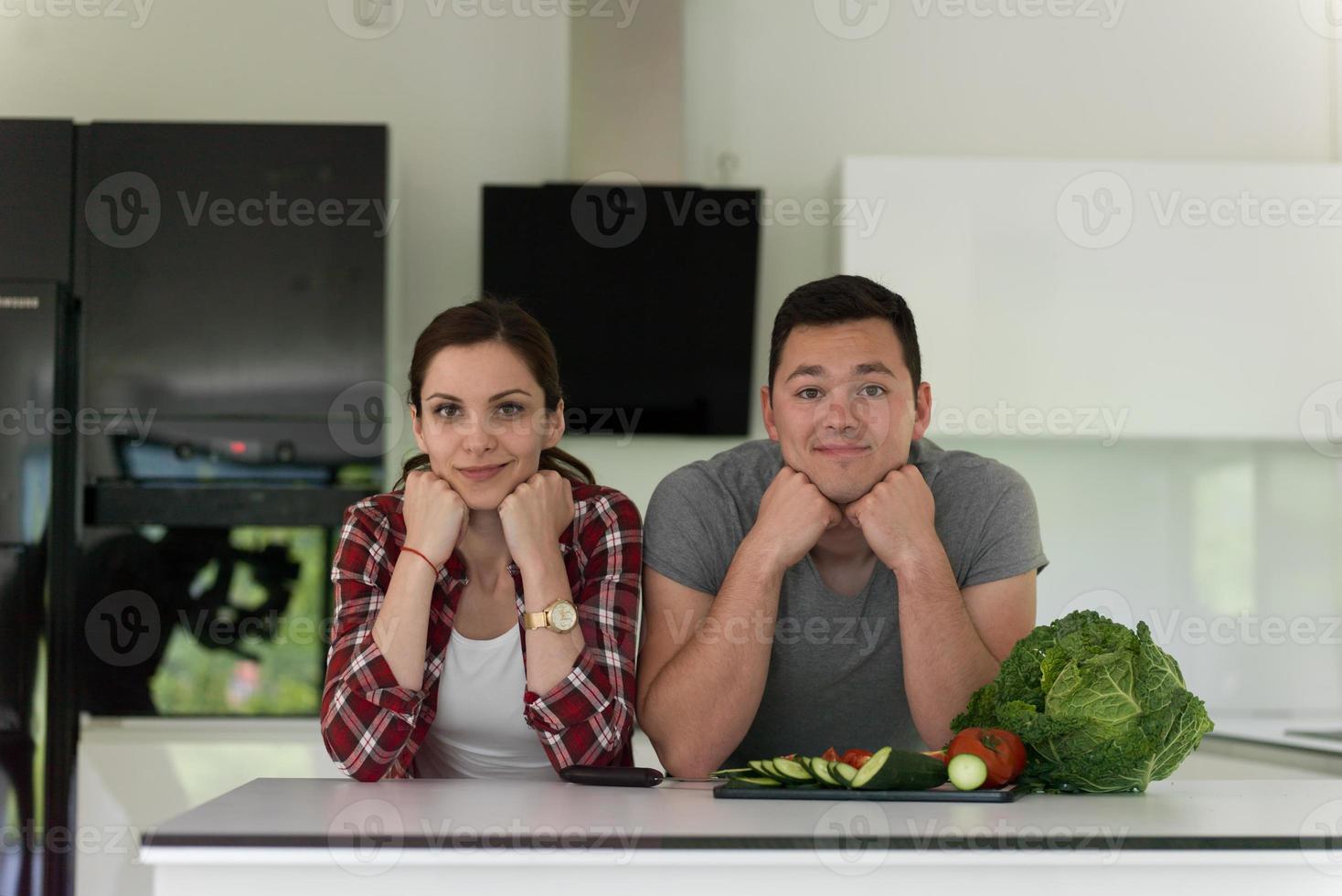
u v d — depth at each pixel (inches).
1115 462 134.8
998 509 68.7
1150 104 135.9
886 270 120.3
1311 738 105.0
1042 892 41.9
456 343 62.5
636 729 112.1
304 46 131.0
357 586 63.4
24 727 105.5
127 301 112.7
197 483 112.0
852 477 63.6
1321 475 135.3
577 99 126.3
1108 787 52.6
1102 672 51.3
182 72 130.0
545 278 123.3
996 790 51.1
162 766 107.3
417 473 62.8
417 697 59.6
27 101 128.7
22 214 112.2
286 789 53.3
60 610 109.0
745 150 133.5
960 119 134.9
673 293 124.1
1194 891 42.0
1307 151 136.5
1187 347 121.8
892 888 41.7
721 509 68.6
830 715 69.0
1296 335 122.3
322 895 41.3
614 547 64.9
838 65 134.6
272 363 113.3
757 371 132.3
